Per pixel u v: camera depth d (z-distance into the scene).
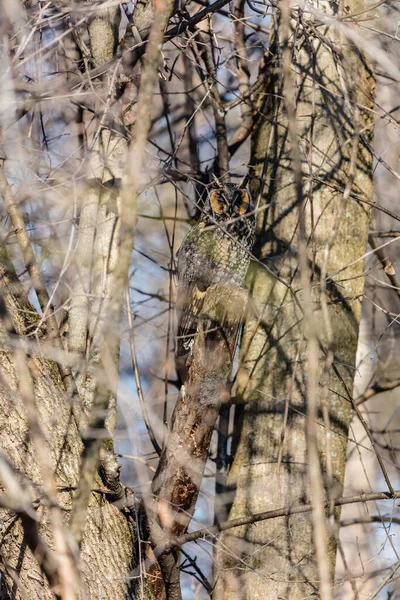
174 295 7.55
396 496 5.28
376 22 6.74
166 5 3.99
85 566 5.00
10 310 5.20
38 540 4.71
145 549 5.56
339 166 6.57
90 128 6.54
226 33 8.04
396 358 8.51
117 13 6.34
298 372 6.42
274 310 6.65
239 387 6.73
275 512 5.44
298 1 5.51
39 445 3.56
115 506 5.39
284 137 7.02
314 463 3.45
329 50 6.32
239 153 9.74
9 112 5.36
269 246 6.83
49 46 5.58
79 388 5.47
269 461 6.38
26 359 5.09
